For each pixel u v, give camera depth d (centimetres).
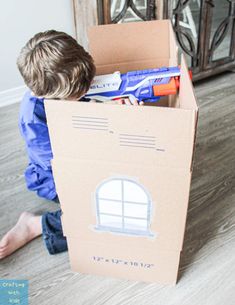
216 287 101
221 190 134
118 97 108
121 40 112
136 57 118
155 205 83
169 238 89
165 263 96
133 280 103
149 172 77
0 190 136
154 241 91
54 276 105
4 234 118
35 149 108
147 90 109
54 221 111
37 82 89
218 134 163
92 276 105
